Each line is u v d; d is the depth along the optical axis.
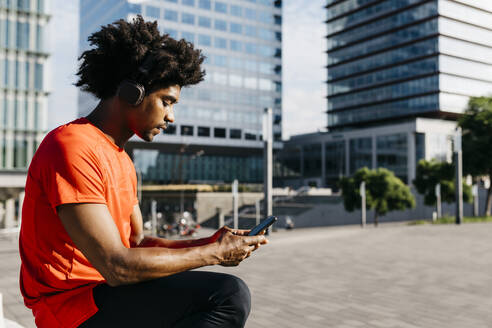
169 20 60.38
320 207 40.41
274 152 70.50
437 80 66.94
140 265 0.92
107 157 1.06
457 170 22.25
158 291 1.00
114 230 0.97
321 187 72.25
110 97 1.10
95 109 1.13
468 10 70.00
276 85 69.75
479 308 5.02
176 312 0.99
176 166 62.50
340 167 69.62
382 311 4.86
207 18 63.84
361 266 8.23
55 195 0.96
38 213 1.02
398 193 35.22
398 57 71.81
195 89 62.34
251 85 67.38
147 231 29.09
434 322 4.43
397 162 61.44
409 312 4.84
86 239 0.94
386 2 73.62
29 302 1.09
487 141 40.84
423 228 18.53
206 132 62.97
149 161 60.88
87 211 0.95
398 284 6.48
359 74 77.00
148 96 1.07
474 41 69.94
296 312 4.80
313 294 5.77
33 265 1.06
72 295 1.04
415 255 9.83
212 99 63.69
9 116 35.00
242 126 66.00
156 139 59.00
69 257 1.02
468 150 41.38
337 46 81.06
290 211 40.16
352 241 13.01
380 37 74.44
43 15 36.44
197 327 0.97
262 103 68.19
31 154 35.69
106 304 1.01
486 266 8.23
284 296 5.64
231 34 65.94
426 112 67.56
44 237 1.03
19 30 35.66
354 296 5.66
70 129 1.04
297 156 77.56
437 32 67.12
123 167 1.16
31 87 35.91
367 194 34.94
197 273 1.04
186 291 0.99
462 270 7.77
